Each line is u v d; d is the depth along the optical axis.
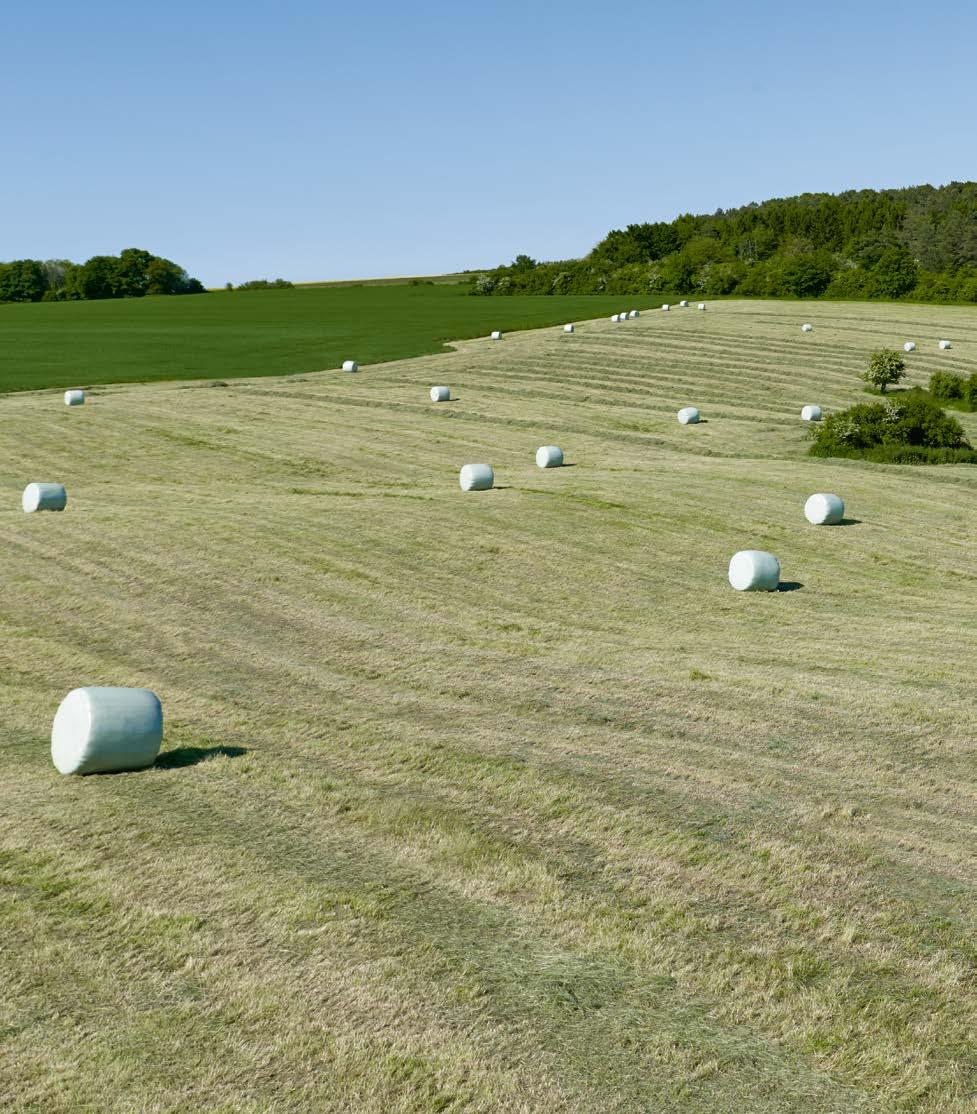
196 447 39.75
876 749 12.86
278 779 11.93
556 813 11.01
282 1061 7.11
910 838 10.45
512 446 41.56
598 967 8.23
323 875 9.64
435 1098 6.78
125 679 16.19
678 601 21.45
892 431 41.94
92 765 12.03
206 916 8.89
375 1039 7.33
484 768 12.20
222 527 26.31
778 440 44.09
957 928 8.80
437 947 8.45
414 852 10.10
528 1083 6.92
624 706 14.57
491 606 20.72
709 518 28.72
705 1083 6.95
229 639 18.31
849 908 9.11
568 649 17.64
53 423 43.28
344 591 21.44
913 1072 7.09
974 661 16.77
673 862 9.94
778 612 20.67
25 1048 7.19
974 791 11.62
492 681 15.84
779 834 10.53
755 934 8.71
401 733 13.57
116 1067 7.01
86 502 29.95
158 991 7.85
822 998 7.84
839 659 16.91
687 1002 7.81
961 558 25.83
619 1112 6.68
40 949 8.38
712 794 11.53
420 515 28.11
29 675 16.33
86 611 19.83
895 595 22.33
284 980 7.99
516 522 27.61
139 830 10.59
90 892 9.27
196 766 12.40
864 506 31.02
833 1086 6.96
